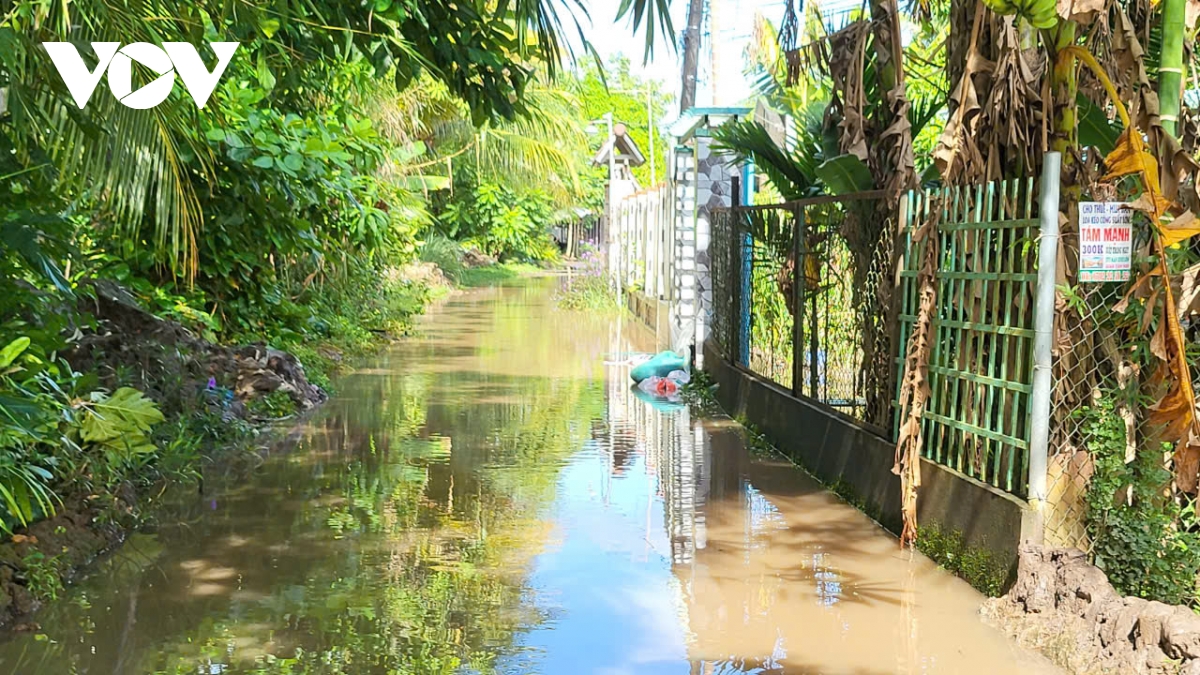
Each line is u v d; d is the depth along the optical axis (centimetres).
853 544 602
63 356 700
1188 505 504
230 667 426
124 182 504
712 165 1267
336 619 480
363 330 1512
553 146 2350
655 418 992
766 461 811
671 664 436
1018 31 545
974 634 469
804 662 438
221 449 812
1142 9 577
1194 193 475
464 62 726
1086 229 496
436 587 525
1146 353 505
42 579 496
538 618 485
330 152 967
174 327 876
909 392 588
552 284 3147
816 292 782
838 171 710
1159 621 409
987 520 524
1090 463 510
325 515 648
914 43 1045
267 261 1095
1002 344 534
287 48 716
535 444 867
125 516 609
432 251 2970
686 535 617
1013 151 547
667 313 1533
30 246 507
